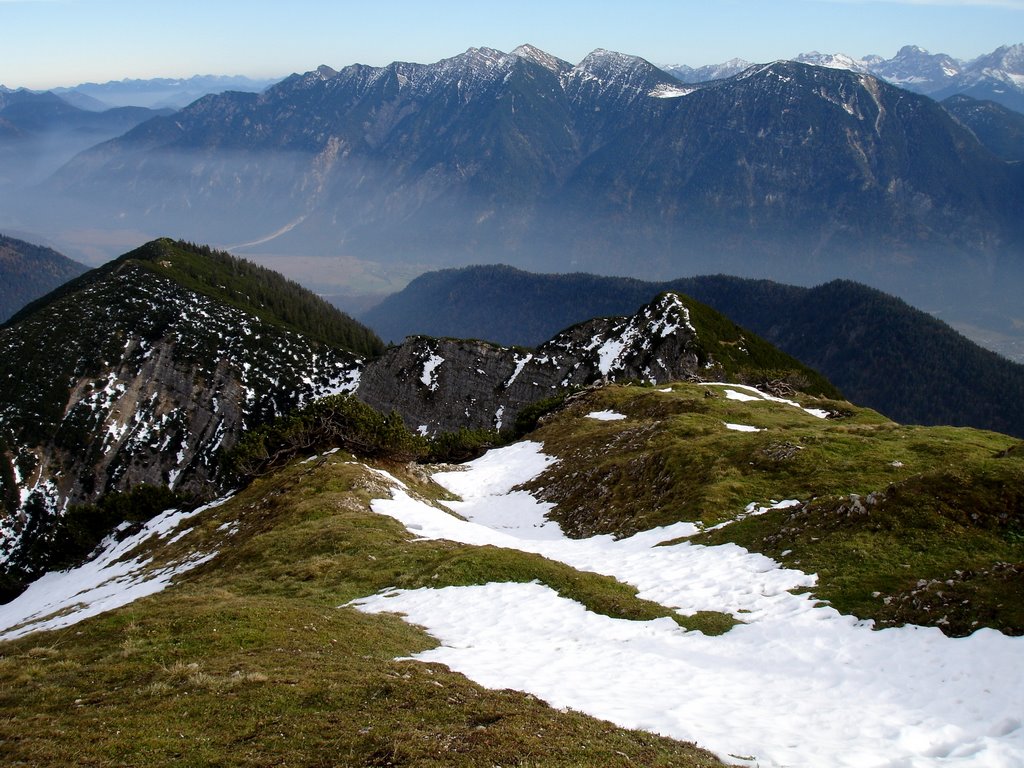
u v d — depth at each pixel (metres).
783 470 42.47
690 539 35.00
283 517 45.47
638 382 108.12
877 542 26.95
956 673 17.94
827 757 14.33
